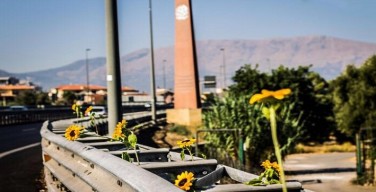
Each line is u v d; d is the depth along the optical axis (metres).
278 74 42.00
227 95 17.64
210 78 32.53
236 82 40.78
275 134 1.46
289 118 18.80
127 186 2.57
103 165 3.09
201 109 34.09
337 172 26.67
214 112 16.77
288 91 1.43
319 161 33.12
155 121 28.25
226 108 16.64
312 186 21.67
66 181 4.55
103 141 5.43
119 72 7.78
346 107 42.97
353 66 44.38
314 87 48.06
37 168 10.78
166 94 127.25
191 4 35.59
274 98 1.45
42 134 6.70
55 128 8.86
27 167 11.01
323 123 45.34
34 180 8.81
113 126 7.70
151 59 30.25
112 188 2.91
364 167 22.05
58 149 5.57
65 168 4.91
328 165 30.45
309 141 44.94
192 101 34.62
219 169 2.94
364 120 42.16
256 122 16.56
